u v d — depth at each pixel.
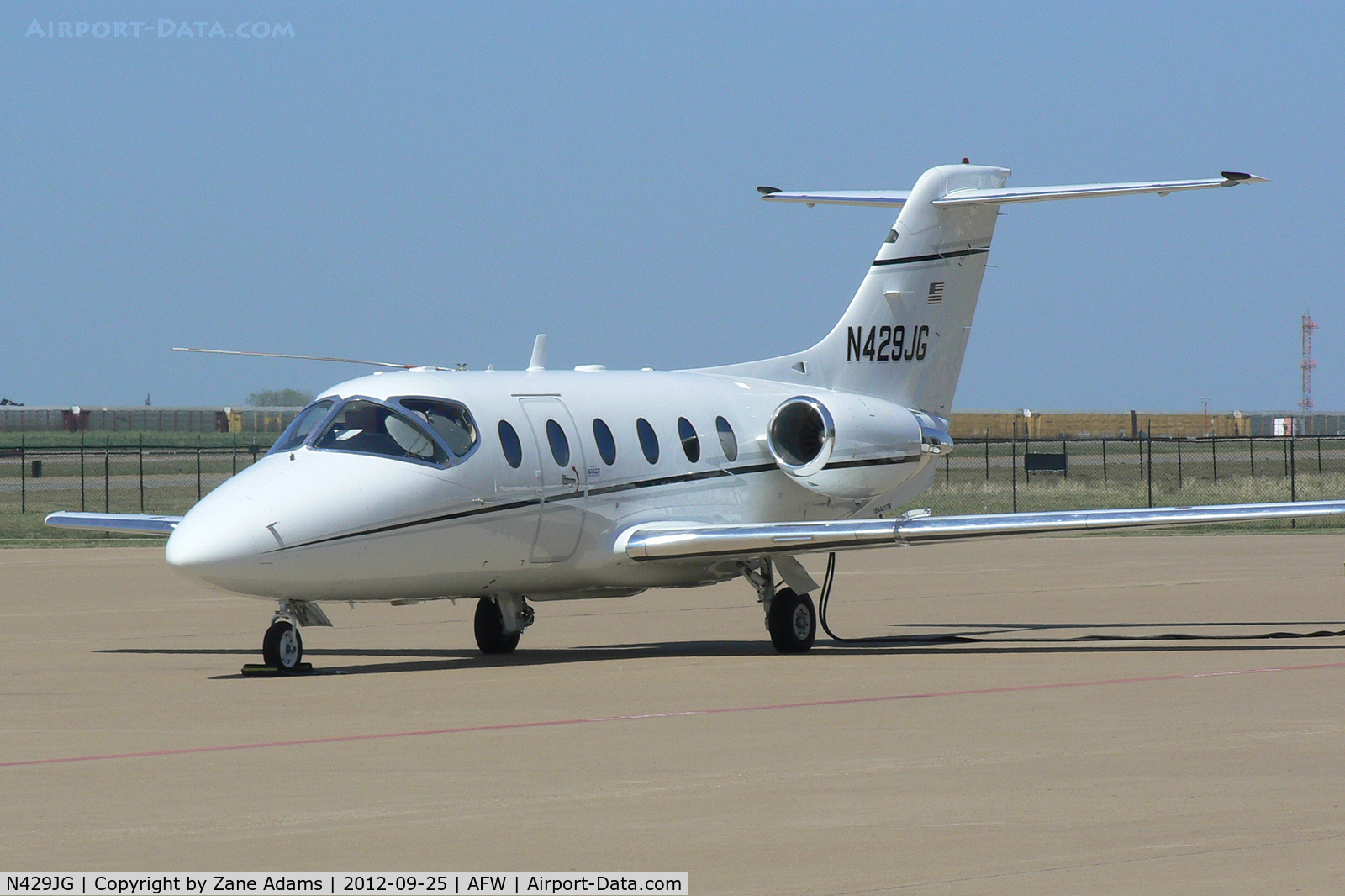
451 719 49.50
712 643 76.12
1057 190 78.44
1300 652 66.69
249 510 59.91
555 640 78.50
